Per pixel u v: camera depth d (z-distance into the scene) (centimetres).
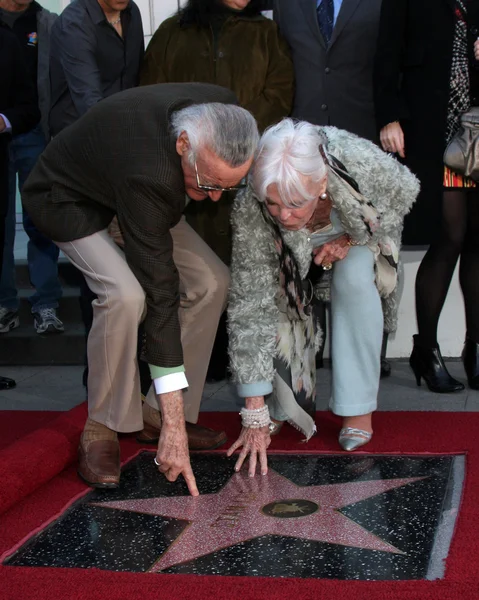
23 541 238
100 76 386
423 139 367
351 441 303
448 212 379
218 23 380
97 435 286
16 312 503
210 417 360
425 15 363
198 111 231
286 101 381
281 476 281
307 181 236
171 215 245
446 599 185
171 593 194
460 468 280
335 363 304
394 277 307
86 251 269
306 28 383
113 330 267
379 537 228
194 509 256
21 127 429
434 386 392
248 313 280
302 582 197
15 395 426
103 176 251
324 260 290
